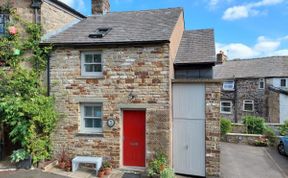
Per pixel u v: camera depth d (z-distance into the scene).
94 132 9.95
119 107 9.56
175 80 9.52
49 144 9.97
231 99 24.64
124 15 12.88
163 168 8.48
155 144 9.24
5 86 9.65
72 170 9.19
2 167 9.12
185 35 12.75
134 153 9.63
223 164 11.16
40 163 9.39
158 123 9.22
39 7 10.11
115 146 9.59
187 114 9.62
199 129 9.48
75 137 9.92
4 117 9.32
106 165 9.28
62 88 10.04
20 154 9.04
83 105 10.04
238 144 15.46
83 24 11.98
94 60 10.09
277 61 24.05
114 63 9.61
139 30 10.26
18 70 9.88
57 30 11.28
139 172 9.30
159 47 9.19
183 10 13.14
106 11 14.19
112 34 10.17
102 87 9.72
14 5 10.23
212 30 12.73
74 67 9.96
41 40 10.14
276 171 10.27
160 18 11.56
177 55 10.70
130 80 9.47
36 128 9.48
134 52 9.43
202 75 10.05
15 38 10.10
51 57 10.12
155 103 9.24
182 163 9.66
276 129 17.06
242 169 10.48
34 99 9.38
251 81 23.53
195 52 10.71
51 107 9.85
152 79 9.27
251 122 17.00
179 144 9.70
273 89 21.92
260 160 11.88
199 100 9.49
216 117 9.23
